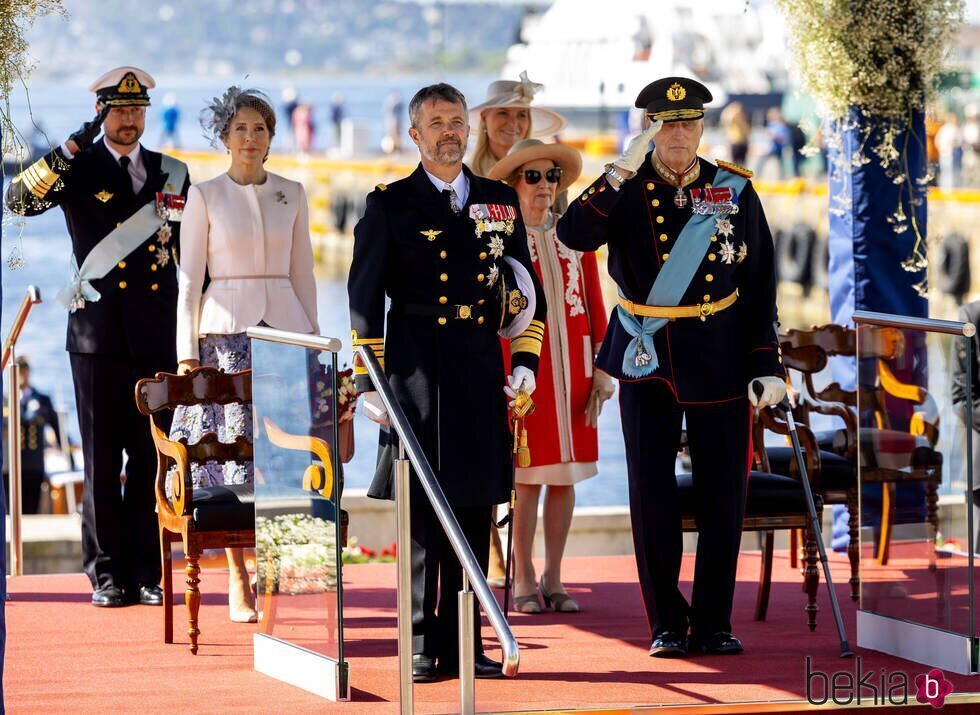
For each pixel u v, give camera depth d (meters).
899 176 26.41
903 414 19.52
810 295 84.44
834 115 26.41
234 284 22.12
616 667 19.06
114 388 23.50
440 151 18.14
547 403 22.56
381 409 17.94
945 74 26.70
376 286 18.09
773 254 20.05
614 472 49.41
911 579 19.53
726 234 19.53
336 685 17.61
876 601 20.14
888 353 19.72
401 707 16.55
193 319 22.08
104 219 23.42
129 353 23.45
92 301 23.41
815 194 85.62
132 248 23.45
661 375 19.48
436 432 18.11
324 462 17.81
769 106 123.12
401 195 18.28
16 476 27.50
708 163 19.91
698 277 19.52
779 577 25.67
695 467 19.84
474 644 18.14
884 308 26.61
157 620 22.50
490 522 18.61
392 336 18.34
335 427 17.55
